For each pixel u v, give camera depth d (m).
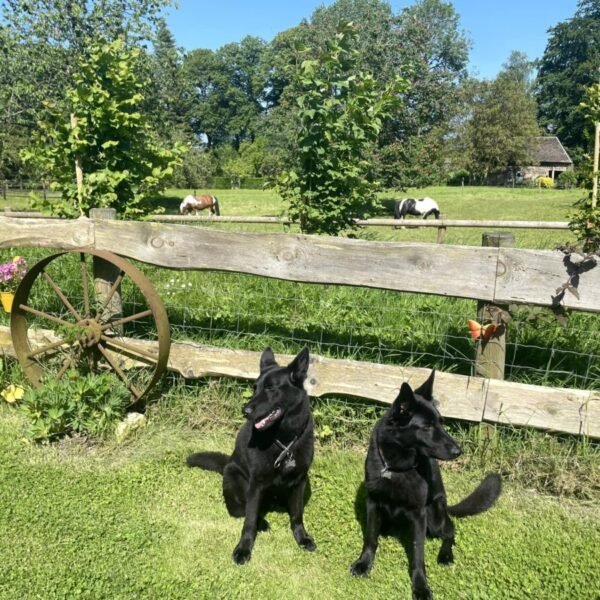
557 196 39.81
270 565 3.13
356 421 4.31
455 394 3.93
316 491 3.82
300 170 5.82
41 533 3.31
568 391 3.71
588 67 68.88
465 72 31.64
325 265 4.12
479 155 55.41
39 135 6.37
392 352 4.72
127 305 5.66
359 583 3.00
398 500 2.97
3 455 4.18
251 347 4.92
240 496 3.47
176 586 2.93
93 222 4.69
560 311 3.67
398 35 24.73
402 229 18.62
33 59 19.05
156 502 3.68
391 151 22.55
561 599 2.89
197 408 4.66
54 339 5.02
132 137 6.20
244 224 13.88
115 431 4.41
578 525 3.46
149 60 21.52
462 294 3.84
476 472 3.95
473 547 3.27
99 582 2.93
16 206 22.67
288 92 25.62
